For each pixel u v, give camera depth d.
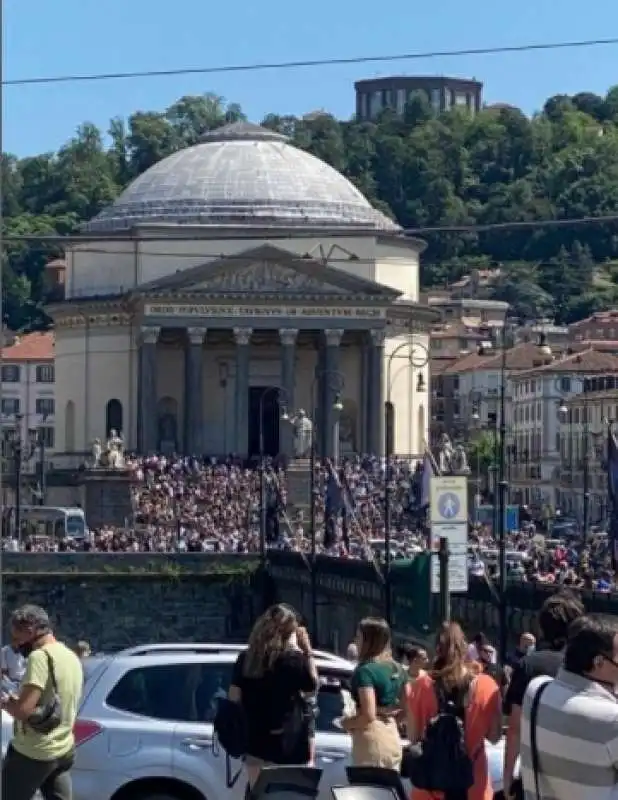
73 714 44.97
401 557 172.75
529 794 34.03
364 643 47.59
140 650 51.41
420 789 42.16
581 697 33.56
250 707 44.69
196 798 49.62
